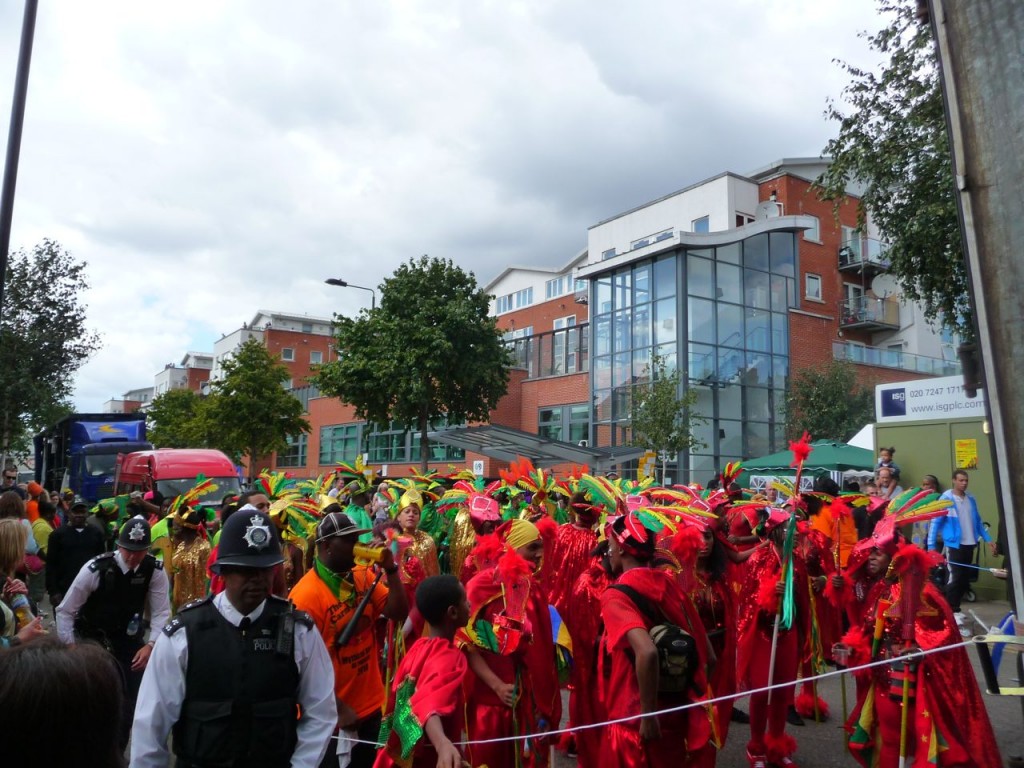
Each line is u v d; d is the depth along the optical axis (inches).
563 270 1995.6
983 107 89.5
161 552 299.4
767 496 335.0
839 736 248.5
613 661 162.1
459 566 319.6
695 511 196.4
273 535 122.6
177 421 1926.7
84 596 201.6
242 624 119.0
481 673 158.7
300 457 1781.5
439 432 706.2
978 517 414.9
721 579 214.4
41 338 878.4
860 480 572.4
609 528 168.9
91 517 444.5
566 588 251.3
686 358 994.7
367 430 1021.8
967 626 386.0
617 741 155.7
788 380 1080.2
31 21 299.3
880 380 1154.0
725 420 1023.6
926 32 443.5
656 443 828.6
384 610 172.2
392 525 255.8
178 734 116.0
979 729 185.5
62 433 1199.6
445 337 928.3
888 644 197.9
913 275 490.9
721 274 1049.5
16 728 64.2
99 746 68.0
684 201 1353.3
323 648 125.0
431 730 135.0
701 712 156.3
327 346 2728.8
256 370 1381.6
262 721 114.8
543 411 1253.7
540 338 1316.4
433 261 964.6
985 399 91.1
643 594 157.9
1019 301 86.5
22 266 896.3
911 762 210.1
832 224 1285.7
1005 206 87.6
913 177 485.1
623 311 1095.6
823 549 247.0
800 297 1202.6
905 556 192.1
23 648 69.4
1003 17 87.9
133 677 204.2
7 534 199.8
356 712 169.0
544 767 177.0
